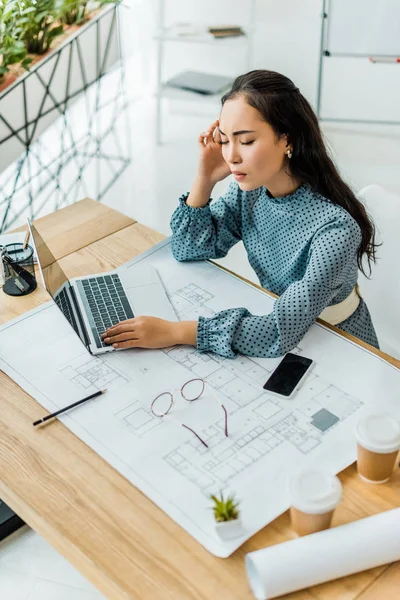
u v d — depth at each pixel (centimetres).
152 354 150
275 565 103
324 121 376
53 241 185
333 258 155
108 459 126
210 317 158
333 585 107
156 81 439
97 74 331
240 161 152
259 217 173
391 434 116
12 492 122
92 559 111
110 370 146
